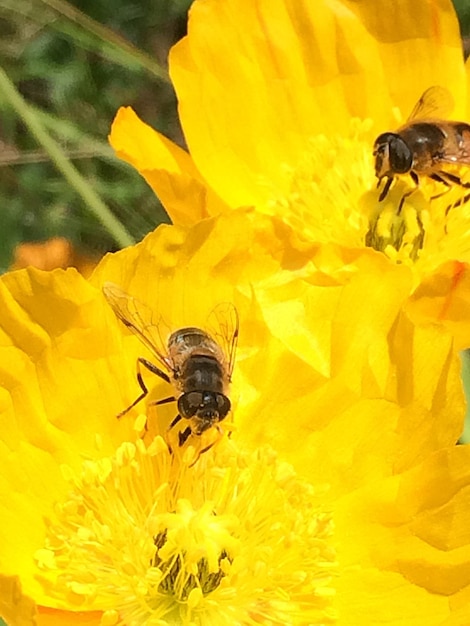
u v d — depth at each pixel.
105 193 0.24
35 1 0.23
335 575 0.12
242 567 0.12
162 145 0.14
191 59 0.15
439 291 0.12
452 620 0.11
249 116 0.16
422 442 0.12
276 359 0.12
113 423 0.12
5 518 0.11
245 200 0.15
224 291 0.12
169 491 0.12
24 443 0.11
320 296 0.12
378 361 0.12
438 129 0.15
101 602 0.11
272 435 0.12
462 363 0.16
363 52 0.16
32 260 0.21
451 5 0.16
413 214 0.15
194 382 0.12
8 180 0.25
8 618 0.10
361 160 0.16
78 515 0.12
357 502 0.12
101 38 0.22
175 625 0.12
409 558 0.12
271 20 0.16
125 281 0.12
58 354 0.11
